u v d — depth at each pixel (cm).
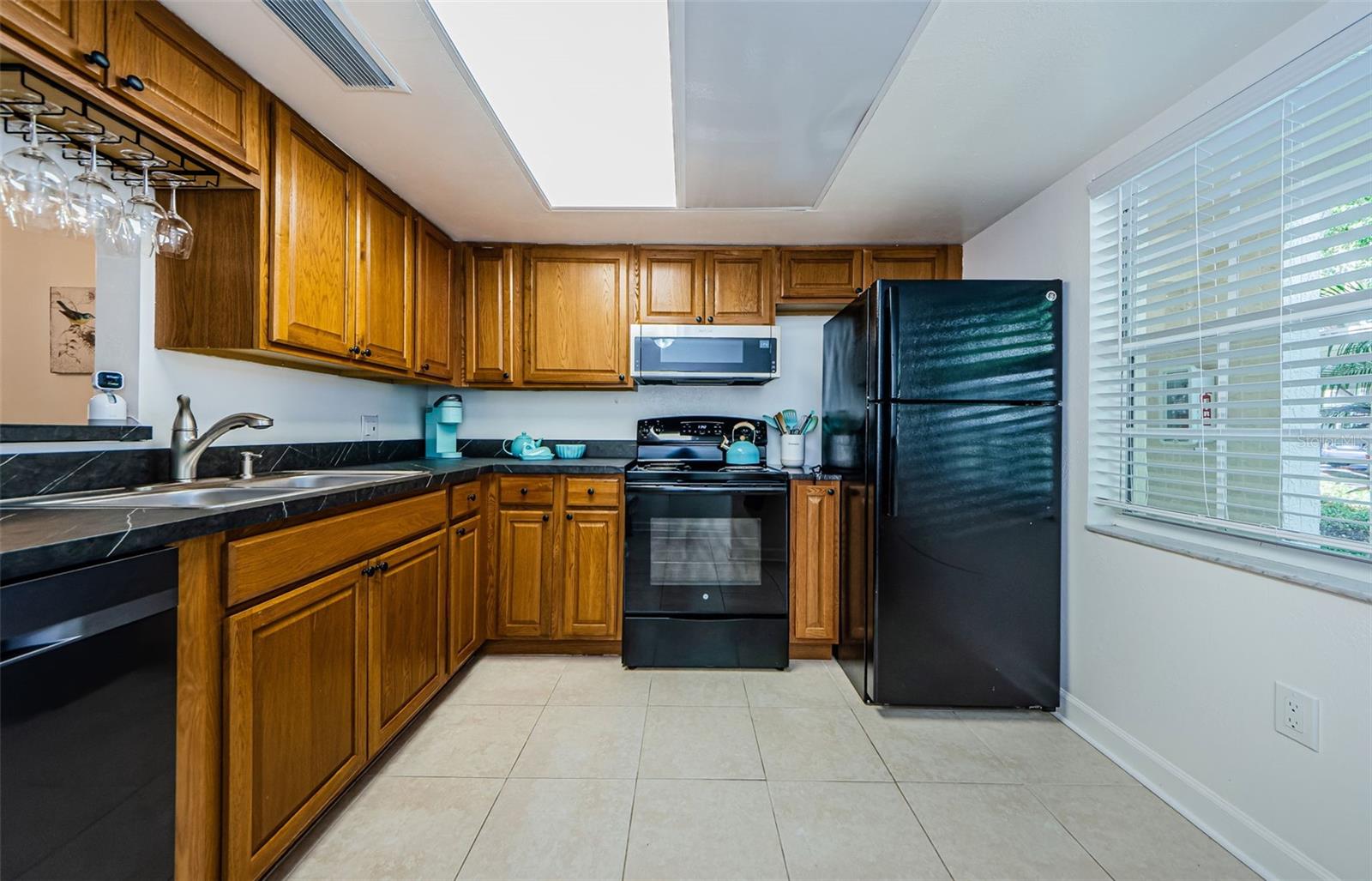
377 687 161
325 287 175
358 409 244
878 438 204
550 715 203
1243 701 138
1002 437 202
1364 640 114
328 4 120
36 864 77
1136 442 182
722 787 162
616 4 131
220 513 105
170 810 99
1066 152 188
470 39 141
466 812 150
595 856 135
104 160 131
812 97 156
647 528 245
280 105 154
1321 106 125
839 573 247
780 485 246
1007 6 122
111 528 89
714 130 173
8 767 74
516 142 186
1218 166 150
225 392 174
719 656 243
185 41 125
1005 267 243
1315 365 125
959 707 211
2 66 98
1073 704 198
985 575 204
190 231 134
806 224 253
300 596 130
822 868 132
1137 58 140
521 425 310
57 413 135
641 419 308
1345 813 117
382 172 200
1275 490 136
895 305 202
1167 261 167
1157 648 164
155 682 96
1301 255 129
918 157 191
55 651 80
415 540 186
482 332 278
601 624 249
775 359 271
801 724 198
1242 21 127
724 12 123
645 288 279
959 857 136
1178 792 155
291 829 126
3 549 74
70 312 137
